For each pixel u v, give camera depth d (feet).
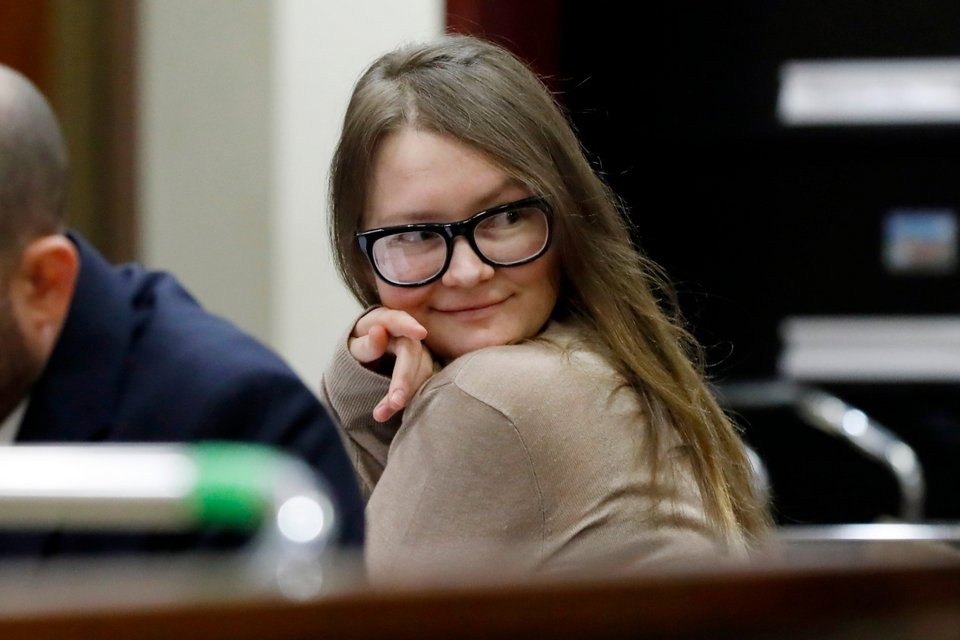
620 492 14.99
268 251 33.99
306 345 34.06
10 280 12.11
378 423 17.17
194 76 33.96
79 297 13.71
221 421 13.26
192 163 34.09
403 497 15.47
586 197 16.76
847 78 42.55
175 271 34.14
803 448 38.32
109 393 13.38
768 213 43.34
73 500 6.56
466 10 35.58
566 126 16.94
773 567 6.20
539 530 15.01
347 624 5.73
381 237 16.26
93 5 33.88
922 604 6.24
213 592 5.78
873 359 43.42
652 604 5.97
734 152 43.16
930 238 42.91
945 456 42.88
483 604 5.86
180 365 13.64
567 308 17.16
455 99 15.99
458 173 15.84
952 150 42.60
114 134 34.12
